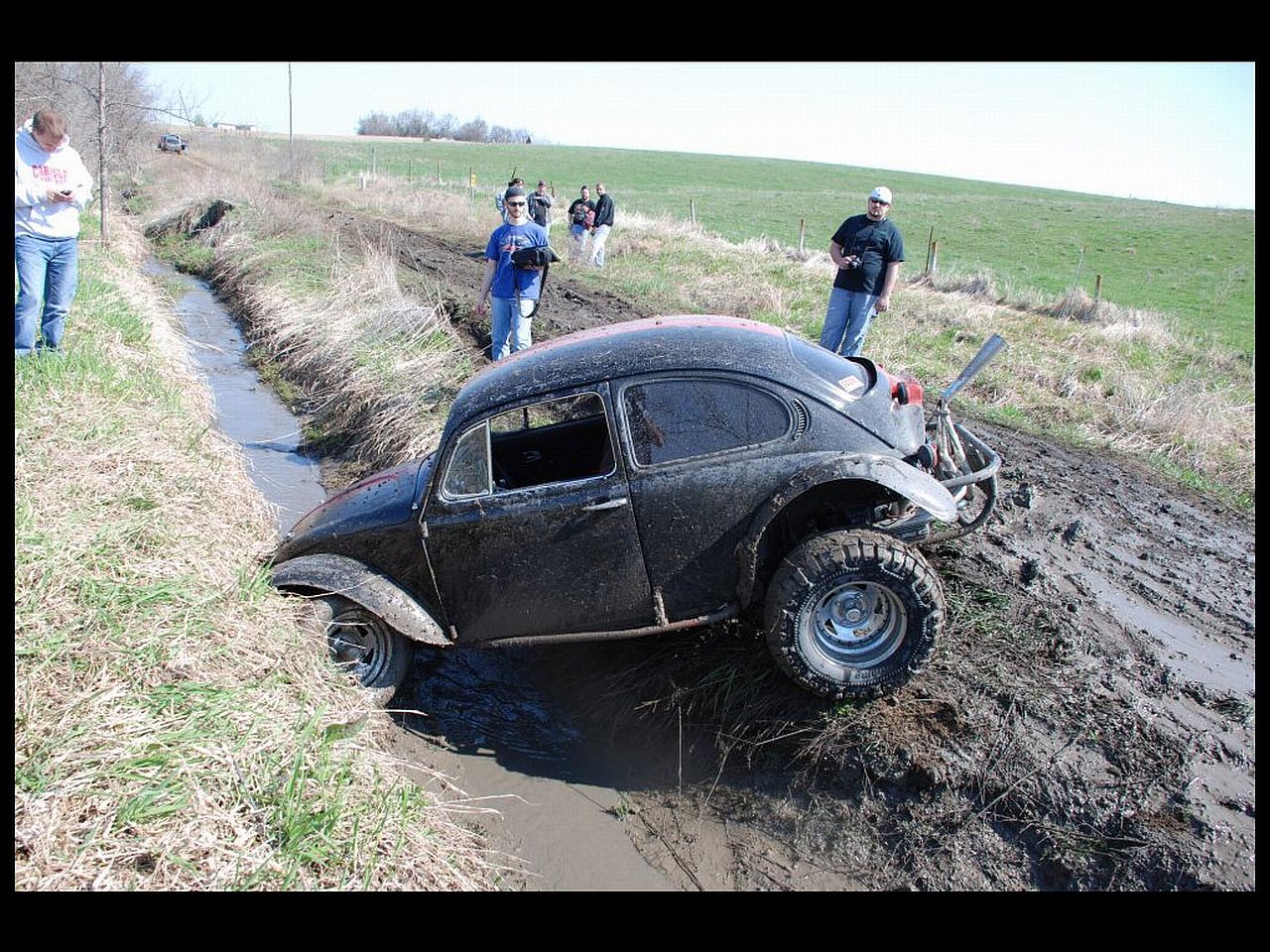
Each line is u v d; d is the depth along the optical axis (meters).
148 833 3.50
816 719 4.72
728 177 71.50
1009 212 50.59
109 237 20.47
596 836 4.66
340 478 9.01
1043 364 11.48
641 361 4.69
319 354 12.07
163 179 35.56
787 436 4.57
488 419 4.82
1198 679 4.80
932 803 4.36
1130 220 46.75
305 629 5.06
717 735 4.98
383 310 12.46
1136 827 3.96
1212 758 4.22
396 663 5.23
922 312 14.18
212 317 15.91
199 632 4.69
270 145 51.41
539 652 6.14
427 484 4.95
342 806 3.94
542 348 5.23
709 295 15.57
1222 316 20.09
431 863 4.00
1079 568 6.05
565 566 4.79
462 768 5.10
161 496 6.16
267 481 8.77
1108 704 4.57
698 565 4.68
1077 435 9.28
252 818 3.74
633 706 5.34
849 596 4.53
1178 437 9.12
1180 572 6.16
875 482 4.41
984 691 4.71
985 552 6.05
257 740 4.13
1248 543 6.79
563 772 5.14
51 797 3.49
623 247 21.28
